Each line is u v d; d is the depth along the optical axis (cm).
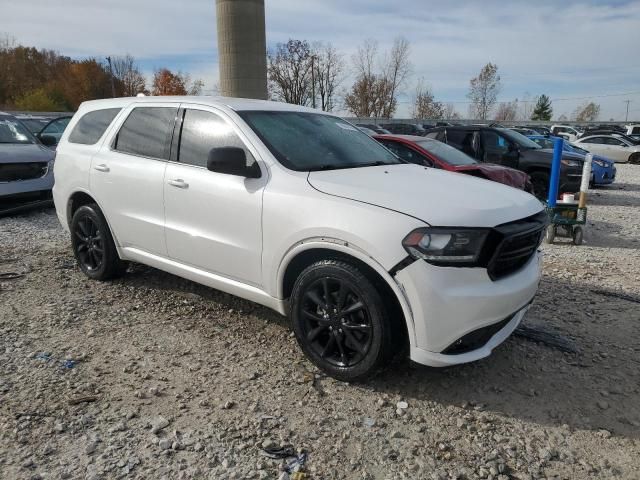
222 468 260
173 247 425
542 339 403
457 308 294
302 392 330
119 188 463
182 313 450
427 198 318
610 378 354
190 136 420
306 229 329
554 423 304
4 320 429
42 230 757
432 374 354
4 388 325
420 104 6406
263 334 412
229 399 321
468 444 284
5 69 6247
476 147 1128
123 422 295
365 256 307
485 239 298
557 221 753
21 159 815
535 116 9038
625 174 1955
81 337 401
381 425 299
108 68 6550
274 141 384
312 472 259
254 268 370
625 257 679
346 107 5816
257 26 1227
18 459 262
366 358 323
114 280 527
